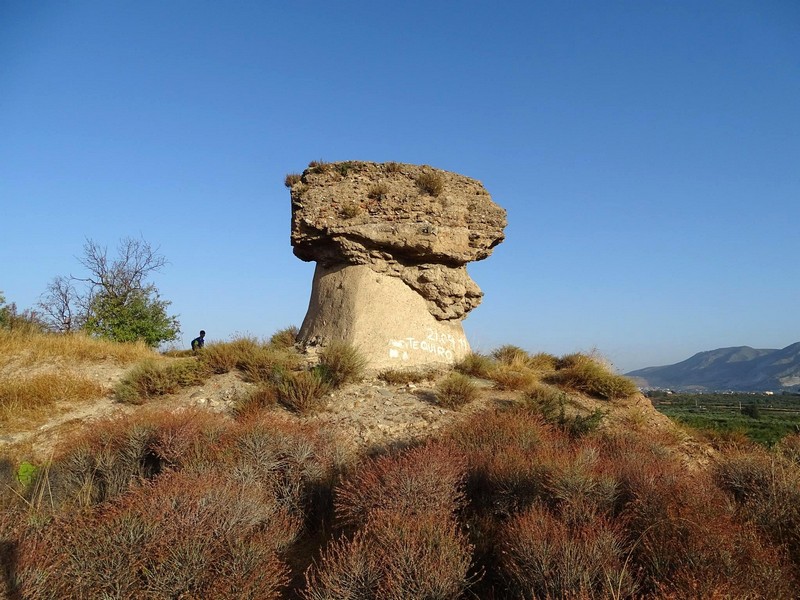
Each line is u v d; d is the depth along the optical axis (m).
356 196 13.42
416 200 13.52
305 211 13.35
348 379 11.65
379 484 5.88
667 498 5.36
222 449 7.19
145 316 23.55
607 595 3.99
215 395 11.28
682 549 4.46
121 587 4.31
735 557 4.41
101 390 11.79
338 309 13.25
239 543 4.64
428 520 4.94
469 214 14.21
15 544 4.79
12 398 10.99
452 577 4.42
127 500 5.20
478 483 6.57
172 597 4.31
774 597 4.12
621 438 8.53
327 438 8.03
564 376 13.55
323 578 4.49
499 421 8.64
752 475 6.62
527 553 4.52
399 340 12.95
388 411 10.41
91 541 4.51
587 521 5.08
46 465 7.54
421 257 13.52
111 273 25.06
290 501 6.61
